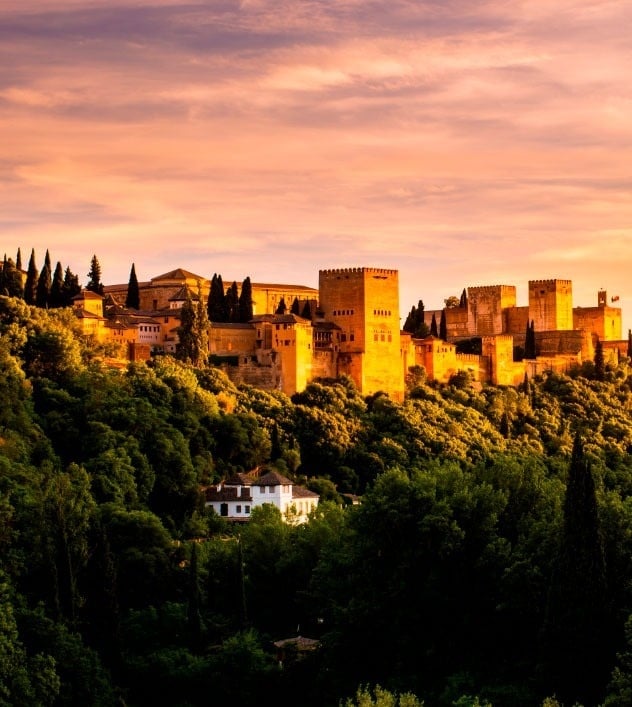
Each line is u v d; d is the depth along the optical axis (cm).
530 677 16962
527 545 18500
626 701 14500
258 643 19775
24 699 15762
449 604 18375
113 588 19275
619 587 17425
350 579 19188
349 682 18212
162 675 18962
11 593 18225
